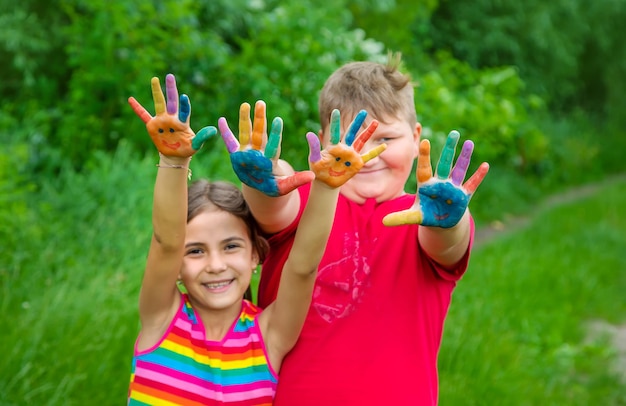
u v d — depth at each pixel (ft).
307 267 6.42
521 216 31.14
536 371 14.94
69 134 18.47
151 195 16.60
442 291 7.09
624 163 46.11
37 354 11.14
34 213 15.37
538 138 36.14
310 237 6.30
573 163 41.83
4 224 14.53
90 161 17.58
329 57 18.92
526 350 15.78
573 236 26.11
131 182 16.76
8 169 15.58
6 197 14.62
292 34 19.06
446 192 5.85
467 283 18.98
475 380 13.38
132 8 18.66
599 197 35.35
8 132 18.54
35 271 13.74
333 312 6.89
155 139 6.16
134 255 15.01
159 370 6.86
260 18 20.99
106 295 13.14
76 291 12.95
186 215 6.50
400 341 6.81
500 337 15.65
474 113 23.29
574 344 16.94
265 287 7.47
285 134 17.88
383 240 6.96
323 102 7.37
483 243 25.23
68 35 20.35
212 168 17.48
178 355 6.89
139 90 18.25
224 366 6.90
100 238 15.21
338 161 6.04
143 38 18.51
